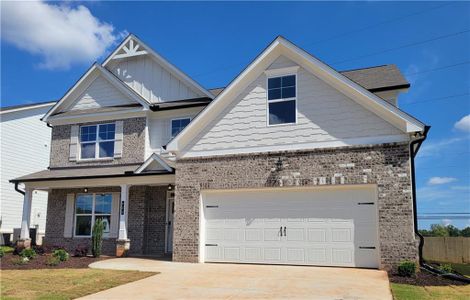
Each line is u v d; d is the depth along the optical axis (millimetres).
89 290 9344
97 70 20484
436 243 21969
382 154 12484
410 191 12023
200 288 9477
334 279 10523
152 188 18562
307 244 13156
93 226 17922
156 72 20172
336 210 12969
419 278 10828
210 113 14781
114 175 16953
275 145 13852
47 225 20141
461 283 10234
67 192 20047
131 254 17875
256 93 14406
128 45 20672
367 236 12516
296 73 13953
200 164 14734
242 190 14172
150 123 19438
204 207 14602
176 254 14531
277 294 8742
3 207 24094
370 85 15578
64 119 20516
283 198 13680
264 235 13734
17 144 25156
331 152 13094
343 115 13141
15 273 12094
